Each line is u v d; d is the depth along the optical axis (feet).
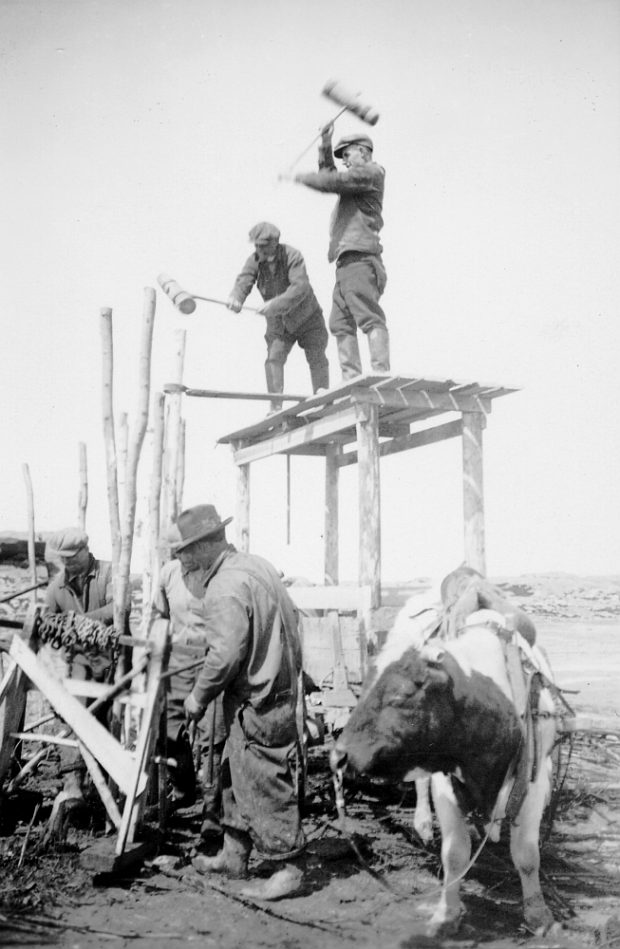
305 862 16.56
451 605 16.98
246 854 17.03
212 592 16.42
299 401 28.99
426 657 13.38
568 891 16.51
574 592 79.25
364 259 27.22
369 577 23.52
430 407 25.21
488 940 14.37
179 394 24.85
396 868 17.85
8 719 18.15
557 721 16.22
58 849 18.02
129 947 13.78
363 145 27.32
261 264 30.32
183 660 20.56
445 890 14.76
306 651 23.06
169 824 20.15
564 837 19.38
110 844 17.39
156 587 21.26
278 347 31.65
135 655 20.94
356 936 14.38
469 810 15.07
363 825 20.48
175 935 14.28
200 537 16.67
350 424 25.32
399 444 29.17
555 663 51.83
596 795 21.86
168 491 24.49
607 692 38.73
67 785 18.78
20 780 20.01
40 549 61.26
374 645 22.70
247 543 33.37
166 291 26.99
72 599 20.83
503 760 14.15
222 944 13.97
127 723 20.51
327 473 34.40
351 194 27.32
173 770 21.17
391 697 13.14
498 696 14.19
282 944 14.01
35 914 15.01
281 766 16.29
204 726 19.16
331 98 27.35
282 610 16.80
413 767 13.44
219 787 18.80
